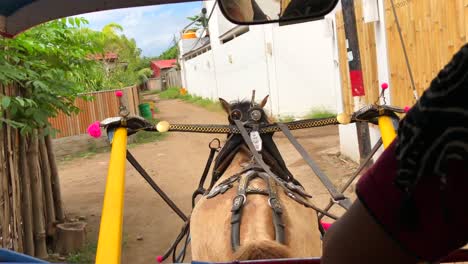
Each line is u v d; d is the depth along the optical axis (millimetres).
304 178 9703
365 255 1097
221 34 28297
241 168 3740
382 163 1095
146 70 58625
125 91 19203
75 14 4039
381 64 8234
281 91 18969
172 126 3926
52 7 3908
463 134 962
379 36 8180
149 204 9164
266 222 2822
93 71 8312
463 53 987
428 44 6418
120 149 3705
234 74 25516
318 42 17984
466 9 5391
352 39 7230
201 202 3385
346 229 1127
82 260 6727
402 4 7152
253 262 2311
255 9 2359
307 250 2928
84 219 8539
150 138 17891
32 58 6570
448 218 1005
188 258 6398
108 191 3340
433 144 999
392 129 3814
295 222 2951
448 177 981
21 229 6273
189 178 11086
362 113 3928
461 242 1028
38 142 6930
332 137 13688
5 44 5785
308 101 18625
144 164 13242
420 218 1031
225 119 23094
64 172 13414
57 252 6996
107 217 3125
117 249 2955
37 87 6000
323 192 8562
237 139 3918
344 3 7203
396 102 7742
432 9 6203
